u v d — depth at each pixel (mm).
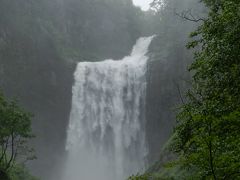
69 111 65625
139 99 68125
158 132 65312
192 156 8312
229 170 8133
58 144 63625
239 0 10766
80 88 67188
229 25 10945
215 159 8078
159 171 26484
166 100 64562
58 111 64312
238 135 8891
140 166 65188
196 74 12648
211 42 11281
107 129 67688
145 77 68938
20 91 60562
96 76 69188
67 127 65062
